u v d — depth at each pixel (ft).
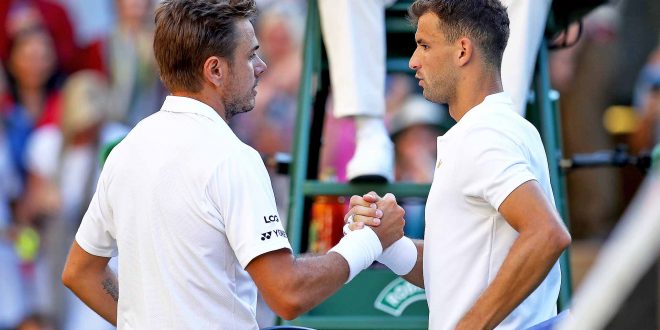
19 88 70.95
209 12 27.94
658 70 59.67
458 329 25.40
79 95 71.46
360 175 38.58
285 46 73.31
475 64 27.58
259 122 72.49
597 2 40.63
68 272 30.25
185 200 26.81
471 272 26.48
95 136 71.41
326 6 40.81
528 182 25.20
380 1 40.60
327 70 43.83
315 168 44.93
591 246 67.82
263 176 27.48
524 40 38.24
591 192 68.28
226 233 26.81
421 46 28.35
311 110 44.47
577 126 67.67
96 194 29.19
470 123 26.55
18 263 68.64
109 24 72.54
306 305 26.50
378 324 36.88
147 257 27.22
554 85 68.44
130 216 27.71
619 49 61.77
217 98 28.45
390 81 63.57
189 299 26.84
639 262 11.55
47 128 70.90
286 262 26.53
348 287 37.50
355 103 39.47
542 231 24.56
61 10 71.10
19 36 70.23
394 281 37.55
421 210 56.44
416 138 62.44
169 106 28.35
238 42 28.27
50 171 70.49
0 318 67.36
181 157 27.12
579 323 12.24
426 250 27.48
